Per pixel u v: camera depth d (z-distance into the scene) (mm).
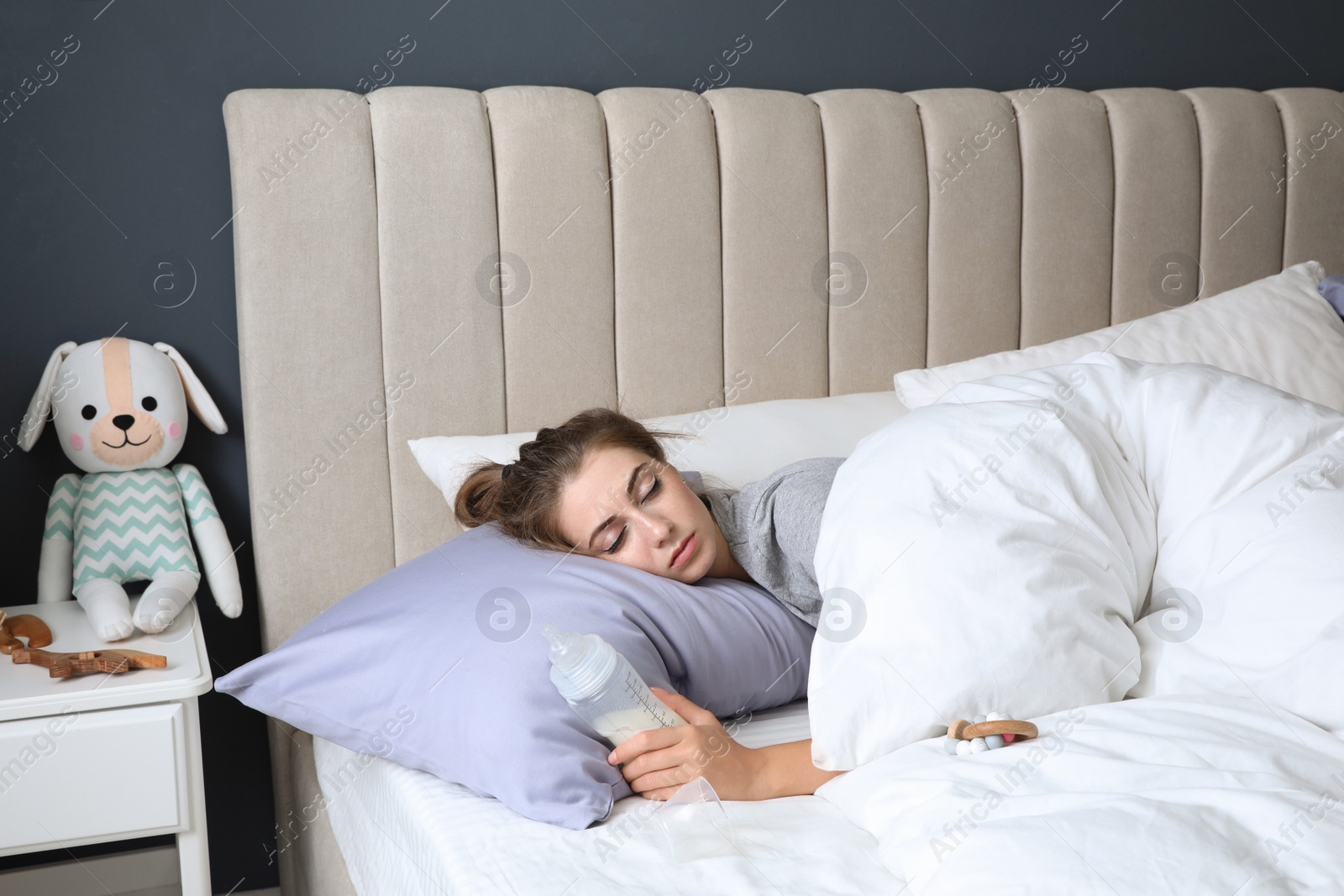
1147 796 854
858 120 1881
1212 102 2113
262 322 1616
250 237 1600
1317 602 1006
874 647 1069
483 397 1729
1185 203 2096
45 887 1712
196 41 1667
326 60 1726
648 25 1880
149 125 1666
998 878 801
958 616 1048
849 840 970
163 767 1323
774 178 1838
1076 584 1079
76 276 1665
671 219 1789
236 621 1775
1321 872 769
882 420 1725
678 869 927
